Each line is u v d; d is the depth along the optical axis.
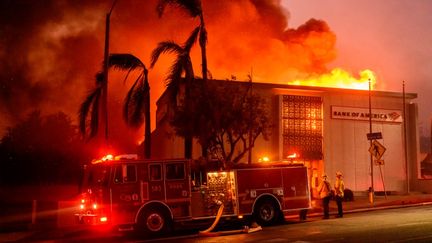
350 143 28.94
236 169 16.70
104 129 18.67
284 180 17.31
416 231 12.68
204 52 21.77
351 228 13.97
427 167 44.69
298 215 19.72
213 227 15.52
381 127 29.78
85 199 15.56
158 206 15.38
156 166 15.55
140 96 22.34
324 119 28.52
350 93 29.30
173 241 13.58
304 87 28.33
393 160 29.73
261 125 21.81
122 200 14.98
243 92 21.44
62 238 15.51
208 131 20.03
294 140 27.84
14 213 23.56
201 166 16.44
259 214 16.73
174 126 20.92
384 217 16.73
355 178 28.75
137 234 15.78
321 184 18.06
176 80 20.66
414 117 30.58
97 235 16.03
